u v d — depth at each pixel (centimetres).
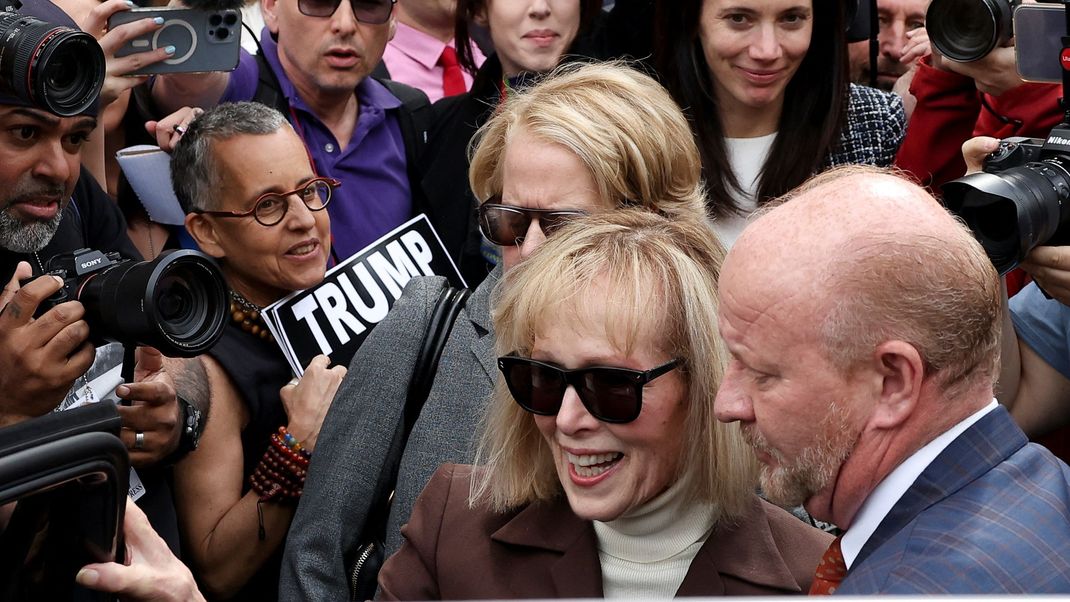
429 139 403
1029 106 336
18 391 239
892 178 171
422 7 496
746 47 343
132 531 199
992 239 235
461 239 386
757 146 361
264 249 321
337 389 294
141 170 351
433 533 218
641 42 385
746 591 200
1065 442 301
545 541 209
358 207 382
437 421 258
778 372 167
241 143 321
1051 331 287
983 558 157
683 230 212
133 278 234
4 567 160
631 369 198
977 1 317
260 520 301
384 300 335
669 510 206
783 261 166
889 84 466
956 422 168
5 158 266
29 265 257
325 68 376
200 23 334
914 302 161
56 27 256
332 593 259
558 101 259
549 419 204
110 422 159
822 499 174
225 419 308
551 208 253
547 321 201
